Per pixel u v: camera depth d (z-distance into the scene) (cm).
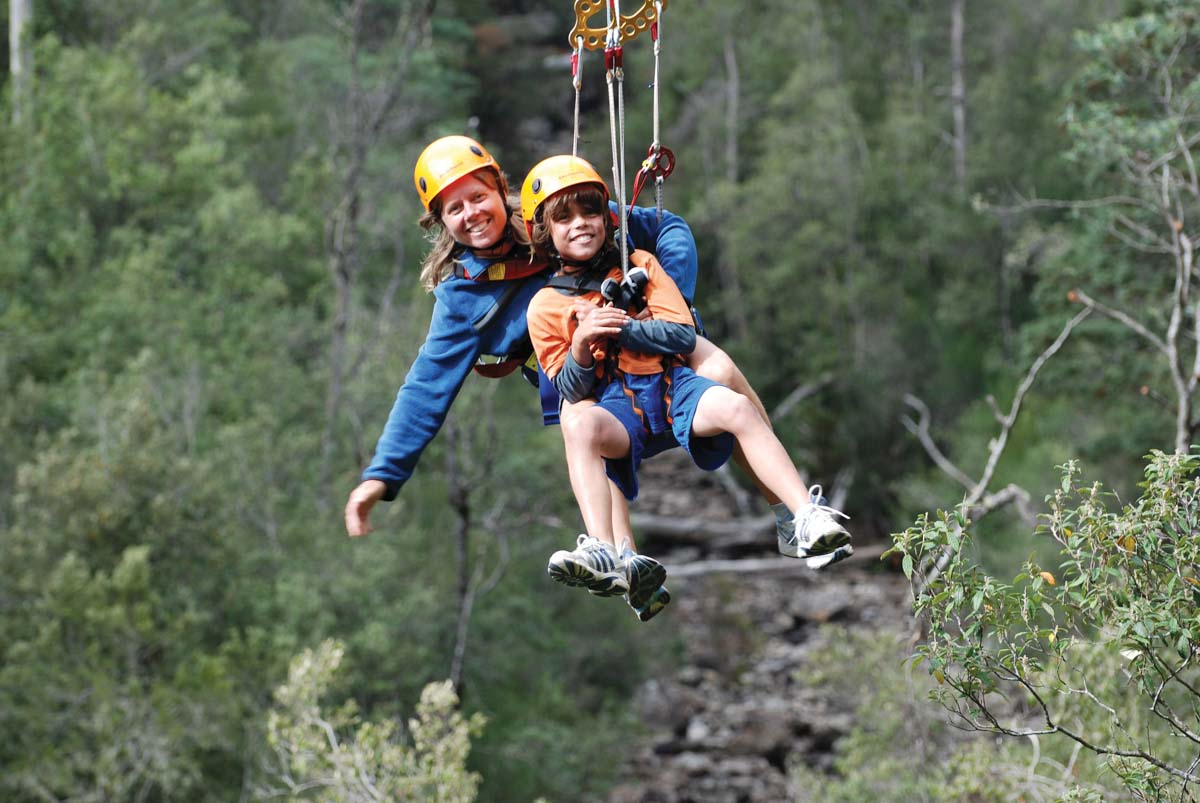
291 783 1159
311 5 4072
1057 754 994
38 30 3316
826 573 3105
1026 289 3819
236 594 1798
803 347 3938
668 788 2166
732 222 4156
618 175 386
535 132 5434
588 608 2500
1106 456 2602
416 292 2419
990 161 3984
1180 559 462
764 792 2147
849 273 3909
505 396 2605
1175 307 1031
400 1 3884
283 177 3278
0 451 1936
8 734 1530
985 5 4506
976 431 3139
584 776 2159
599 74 5409
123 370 2362
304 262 2888
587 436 373
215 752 1612
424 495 2347
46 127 2755
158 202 2802
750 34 4744
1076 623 518
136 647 1584
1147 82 1489
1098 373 2298
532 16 5978
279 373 2403
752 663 2642
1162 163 1385
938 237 3875
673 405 376
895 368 3650
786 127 4306
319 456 2302
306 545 1961
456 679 2016
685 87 4756
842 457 3553
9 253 2492
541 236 395
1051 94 4031
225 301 2616
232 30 3562
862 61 4688
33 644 1549
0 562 1655
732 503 3538
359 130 2508
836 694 1516
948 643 483
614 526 381
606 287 383
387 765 1098
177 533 1766
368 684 1823
